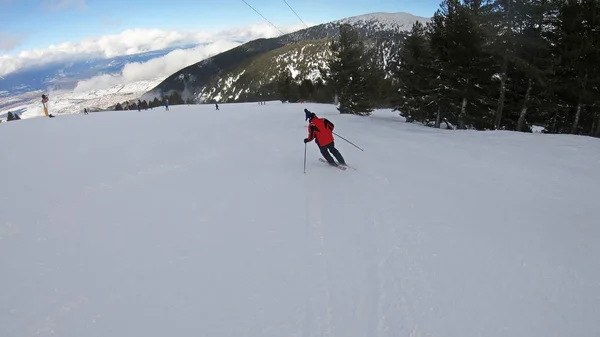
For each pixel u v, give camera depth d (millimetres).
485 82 19328
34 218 5082
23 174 7977
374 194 5801
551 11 16750
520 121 19094
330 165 8008
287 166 8055
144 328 2627
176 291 3125
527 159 8695
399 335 2488
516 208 5152
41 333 2596
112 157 9758
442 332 2512
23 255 3904
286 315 2746
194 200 5730
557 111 19719
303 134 14117
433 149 10312
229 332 2559
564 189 6160
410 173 7270
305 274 3346
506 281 3174
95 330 2619
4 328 2654
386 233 4215
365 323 2625
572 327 2564
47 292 3158
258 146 11008
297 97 61406
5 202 5891
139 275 3416
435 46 20016
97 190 6469
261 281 3246
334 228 4414
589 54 16422
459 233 4215
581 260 3564
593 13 16031
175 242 4152
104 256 3840
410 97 23656
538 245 3906
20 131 18219
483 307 2799
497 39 17109
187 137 13562
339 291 3047
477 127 20422
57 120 26578
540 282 3158
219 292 3094
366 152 9797
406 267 3418
